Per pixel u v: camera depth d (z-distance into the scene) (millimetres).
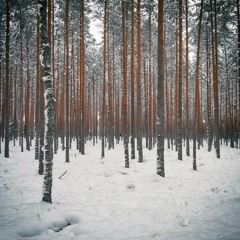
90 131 34438
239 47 18016
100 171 12570
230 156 18234
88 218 5656
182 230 4848
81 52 18078
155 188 8711
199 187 9094
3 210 6219
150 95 21938
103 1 16969
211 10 17031
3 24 18469
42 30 6723
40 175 11367
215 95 17703
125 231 4969
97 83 34969
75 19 19328
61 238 4785
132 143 16656
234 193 7914
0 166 13070
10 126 28656
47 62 6770
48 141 6730
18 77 29125
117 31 20047
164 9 17625
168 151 21375
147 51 20969
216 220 5305
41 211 6020
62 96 22016
